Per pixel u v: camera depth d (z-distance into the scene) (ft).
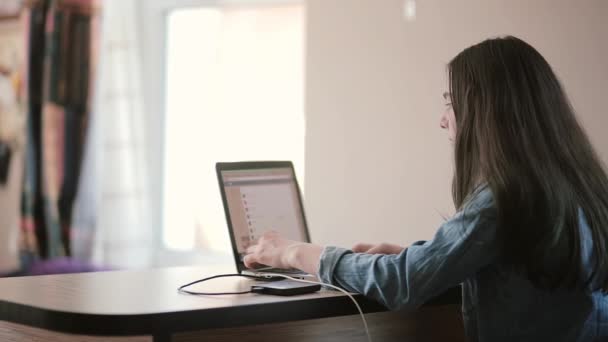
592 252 4.41
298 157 11.23
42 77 11.46
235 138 11.73
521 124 4.40
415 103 9.34
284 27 11.30
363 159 9.79
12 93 11.63
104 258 11.69
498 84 4.53
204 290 4.64
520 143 4.34
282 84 11.32
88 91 11.44
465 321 4.76
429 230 9.23
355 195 9.87
